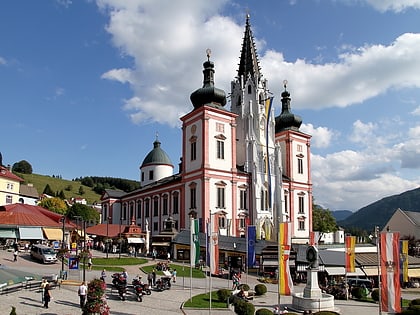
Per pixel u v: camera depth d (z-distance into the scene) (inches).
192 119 3275.1
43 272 1854.1
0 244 2679.6
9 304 1246.3
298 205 3796.8
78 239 2994.6
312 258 1497.3
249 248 2054.6
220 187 3125.0
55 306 1273.4
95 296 1097.4
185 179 3260.3
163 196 3634.4
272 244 2455.7
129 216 4443.9
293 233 3671.3
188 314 1298.0
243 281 2107.5
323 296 1486.2
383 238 1170.0
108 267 2182.6
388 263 1160.2
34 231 2610.7
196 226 1493.6
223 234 3048.7
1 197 3850.9
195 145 3211.1
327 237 4266.7
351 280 2036.2
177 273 2210.9
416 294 2075.5
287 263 1226.0
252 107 3587.6
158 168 4845.0
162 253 2876.5
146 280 1870.1
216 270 1496.1
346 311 1451.8
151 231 3806.6
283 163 3850.9
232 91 3752.5
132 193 4414.4
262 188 3373.5
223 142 3223.4
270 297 1691.7
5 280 1296.8
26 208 2785.4
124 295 1466.5
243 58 3823.8
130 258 2583.7
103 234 3489.2
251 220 3275.1
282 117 3988.7
